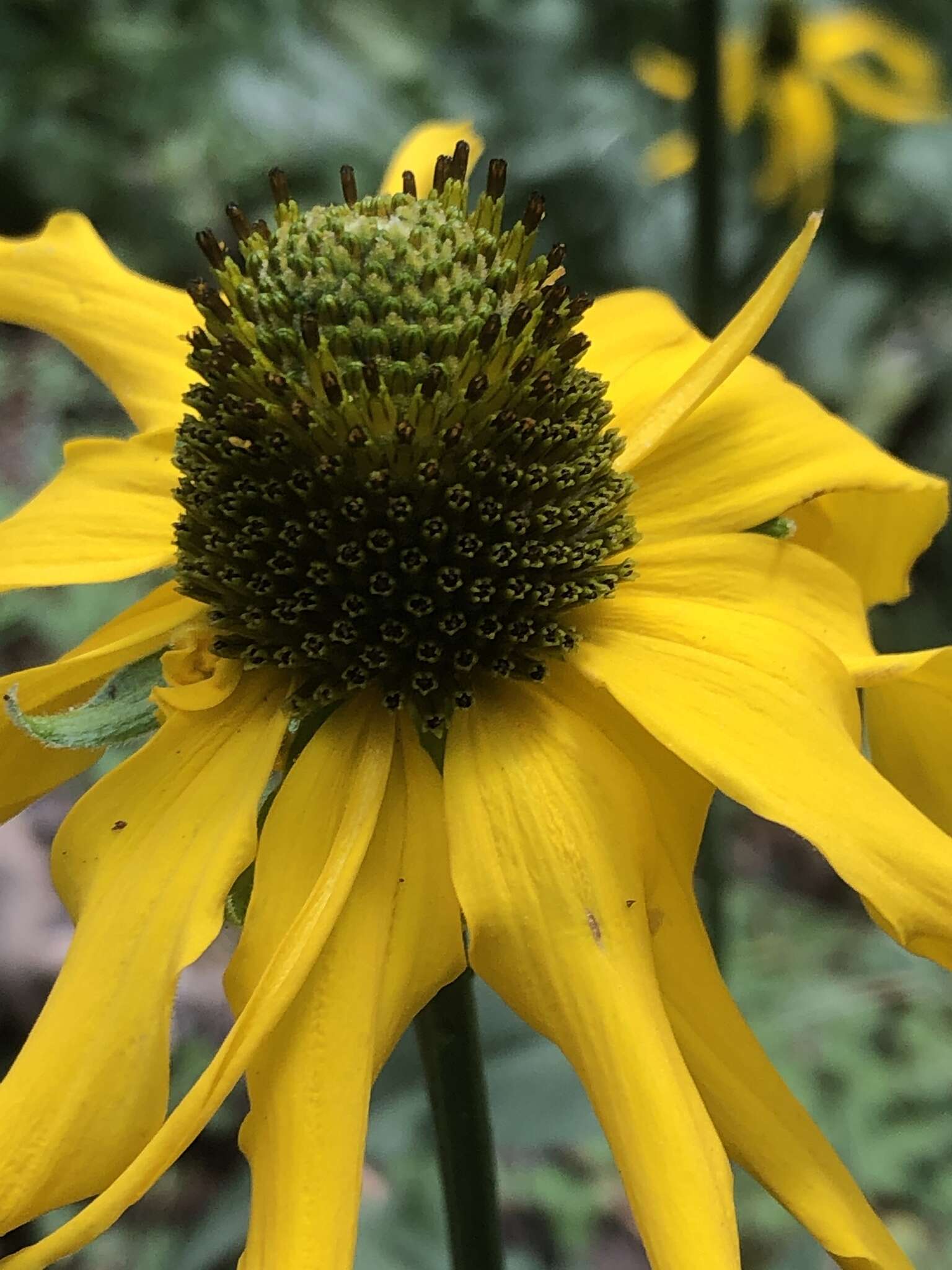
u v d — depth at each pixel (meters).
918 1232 0.16
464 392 0.06
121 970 0.06
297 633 0.07
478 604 0.06
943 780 0.07
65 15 0.29
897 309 0.24
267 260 0.07
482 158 0.22
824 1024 0.17
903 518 0.08
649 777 0.06
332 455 0.06
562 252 0.07
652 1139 0.05
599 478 0.07
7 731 0.07
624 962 0.06
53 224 0.08
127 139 0.29
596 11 0.22
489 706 0.06
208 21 0.28
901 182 0.23
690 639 0.06
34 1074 0.06
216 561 0.07
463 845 0.06
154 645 0.07
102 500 0.07
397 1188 0.13
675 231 0.21
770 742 0.06
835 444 0.07
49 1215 0.16
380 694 0.07
